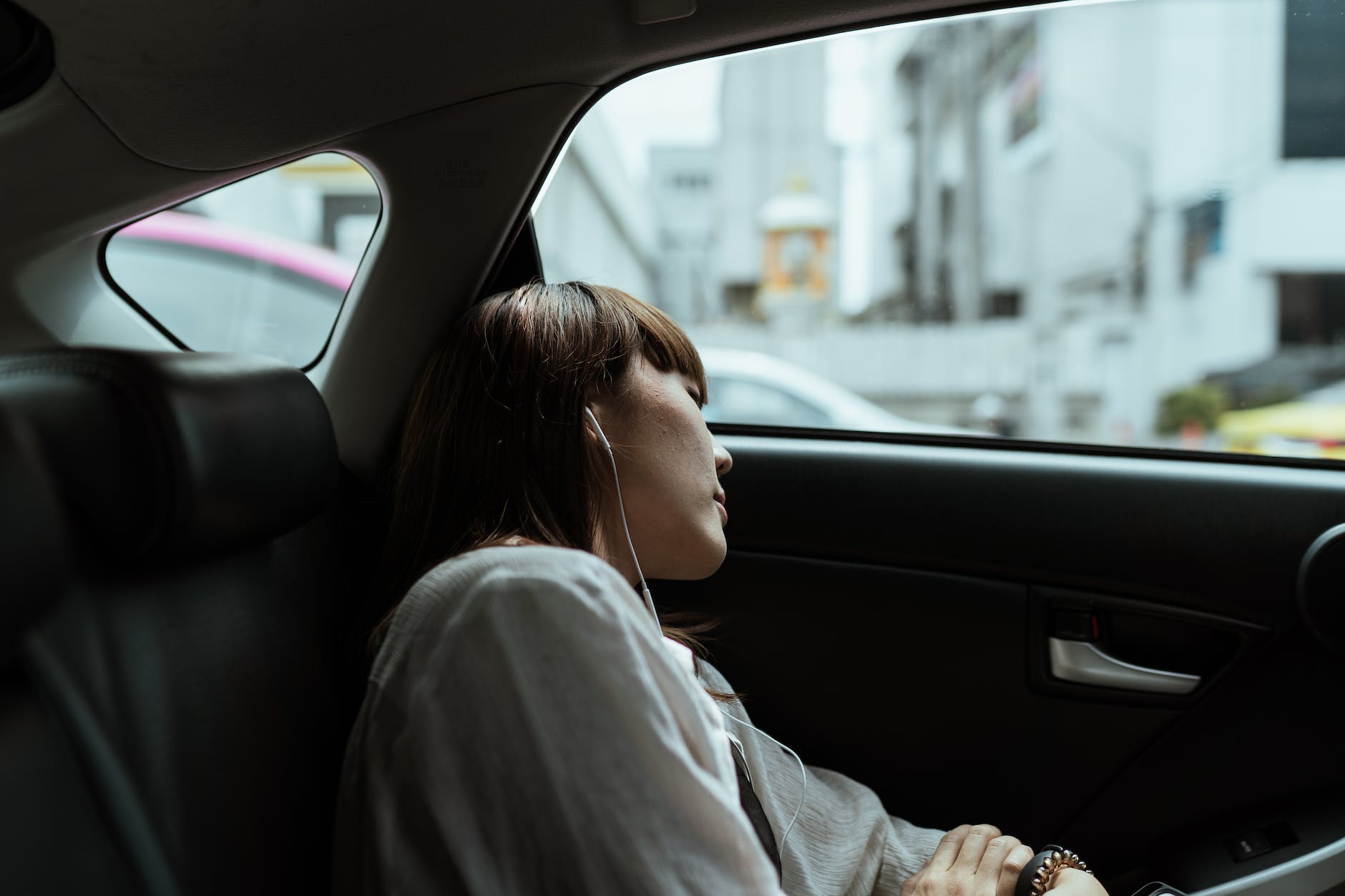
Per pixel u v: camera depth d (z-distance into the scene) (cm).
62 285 111
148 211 110
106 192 107
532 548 64
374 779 61
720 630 131
